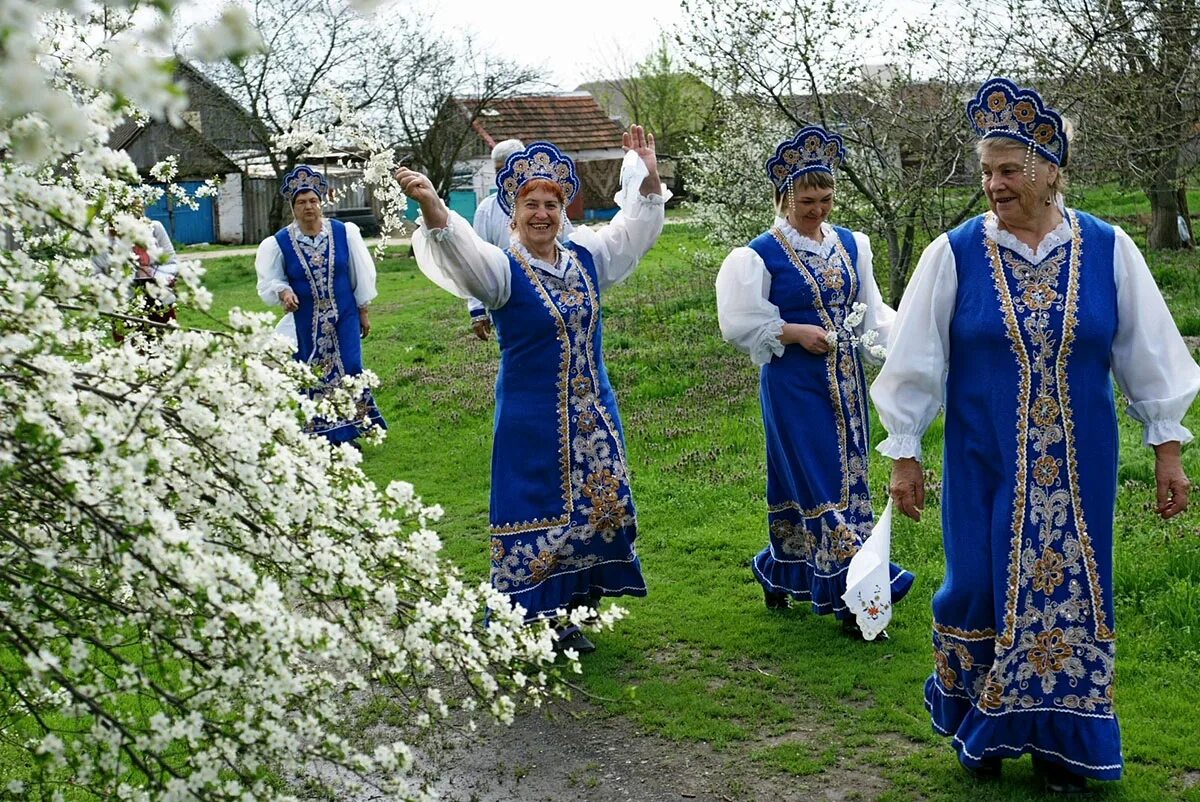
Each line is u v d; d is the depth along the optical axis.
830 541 5.62
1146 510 6.73
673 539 7.07
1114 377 4.34
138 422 2.44
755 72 10.66
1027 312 4.00
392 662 2.85
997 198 4.04
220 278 25.03
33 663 2.46
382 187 5.78
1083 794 4.09
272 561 2.78
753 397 10.22
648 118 40.03
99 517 2.43
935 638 4.26
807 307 5.77
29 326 2.42
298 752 2.71
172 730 2.47
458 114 35.69
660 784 4.36
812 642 5.55
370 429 3.22
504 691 4.99
